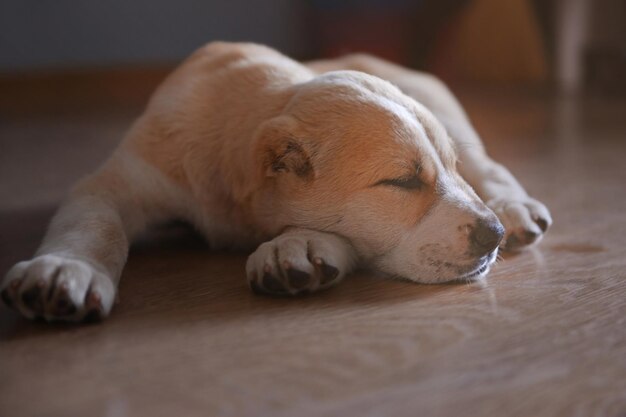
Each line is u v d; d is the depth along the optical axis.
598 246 0.67
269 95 0.64
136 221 0.65
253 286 0.56
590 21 1.87
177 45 1.95
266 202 0.61
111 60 1.87
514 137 1.20
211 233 0.66
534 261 0.64
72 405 0.43
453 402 0.43
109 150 1.13
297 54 2.12
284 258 0.54
